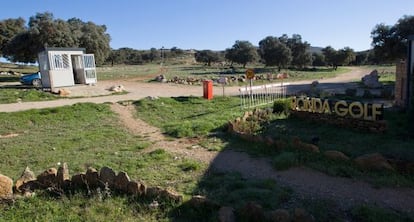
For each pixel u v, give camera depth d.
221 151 10.30
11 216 5.87
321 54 94.94
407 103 14.48
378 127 11.55
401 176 7.26
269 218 5.23
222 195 6.66
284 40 86.38
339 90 28.94
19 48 43.19
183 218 5.59
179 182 7.65
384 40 46.84
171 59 133.25
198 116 17.23
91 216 5.73
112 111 18.70
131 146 11.31
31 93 23.88
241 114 16.59
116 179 6.78
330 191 6.78
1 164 9.52
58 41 42.28
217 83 36.34
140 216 5.72
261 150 9.96
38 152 10.66
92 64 30.08
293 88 31.86
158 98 22.22
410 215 5.57
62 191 6.80
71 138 12.52
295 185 7.20
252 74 21.56
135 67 90.62
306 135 11.62
